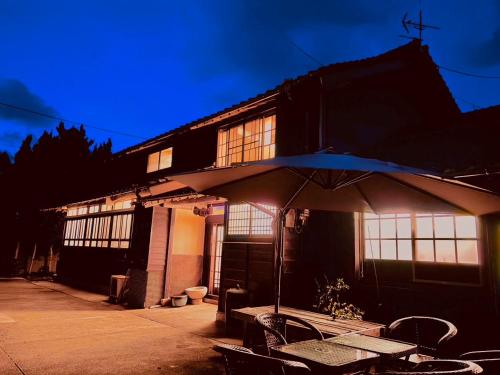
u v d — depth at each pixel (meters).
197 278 13.14
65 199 21.59
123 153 16.33
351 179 4.36
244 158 10.50
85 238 17.45
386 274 6.80
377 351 3.61
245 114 10.55
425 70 9.29
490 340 5.41
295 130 8.95
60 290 15.25
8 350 6.33
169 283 12.13
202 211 11.54
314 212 8.19
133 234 12.78
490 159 6.13
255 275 8.95
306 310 7.58
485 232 5.69
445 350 5.79
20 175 23.28
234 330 8.32
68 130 26.33
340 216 7.64
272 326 5.07
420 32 9.00
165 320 9.59
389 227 6.90
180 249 12.75
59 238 21.06
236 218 10.06
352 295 7.15
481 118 6.46
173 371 5.65
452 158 6.60
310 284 7.98
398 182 4.22
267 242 8.94
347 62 8.29
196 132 12.55
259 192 5.20
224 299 9.66
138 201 12.03
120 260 14.11
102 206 16.69
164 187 8.88
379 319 6.70
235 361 3.57
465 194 3.81
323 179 4.43
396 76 9.27
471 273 5.80
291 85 8.67
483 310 5.55
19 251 21.66
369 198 5.02
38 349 6.48
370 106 8.84
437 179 3.49
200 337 7.86
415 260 6.46
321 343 3.93
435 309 6.06
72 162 25.69
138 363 5.96
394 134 8.70
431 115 9.67
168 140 13.87
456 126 6.74
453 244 6.07
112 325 8.75
